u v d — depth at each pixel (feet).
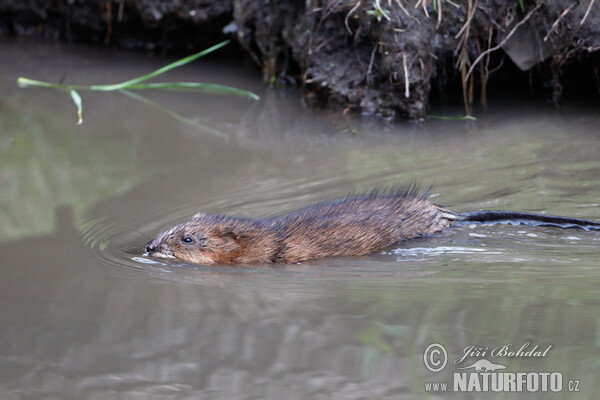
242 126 52.39
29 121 52.80
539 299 28.91
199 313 28.78
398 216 37.22
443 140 48.75
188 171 44.60
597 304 28.25
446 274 32.04
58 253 35.01
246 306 29.37
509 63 57.11
